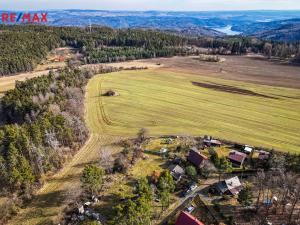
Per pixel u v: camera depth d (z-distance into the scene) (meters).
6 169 63.09
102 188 64.19
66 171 71.88
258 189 64.06
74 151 80.56
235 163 73.25
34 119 90.31
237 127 98.31
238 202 60.62
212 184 66.19
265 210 58.28
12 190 63.38
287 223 55.22
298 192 56.03
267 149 82.06
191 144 83.44
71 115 95.12
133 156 76.31
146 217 51.53
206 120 104.44
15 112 101.25
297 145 85.88
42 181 67.19
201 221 55.53
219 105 119.44
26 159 67.19
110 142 86.88
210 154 77.62
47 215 57.62
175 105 119.69
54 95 108.38
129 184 65.88
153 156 77.69
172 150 80.19
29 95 107.69
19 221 56.56
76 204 59.38
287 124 100.81
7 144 67.88
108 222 51.06
